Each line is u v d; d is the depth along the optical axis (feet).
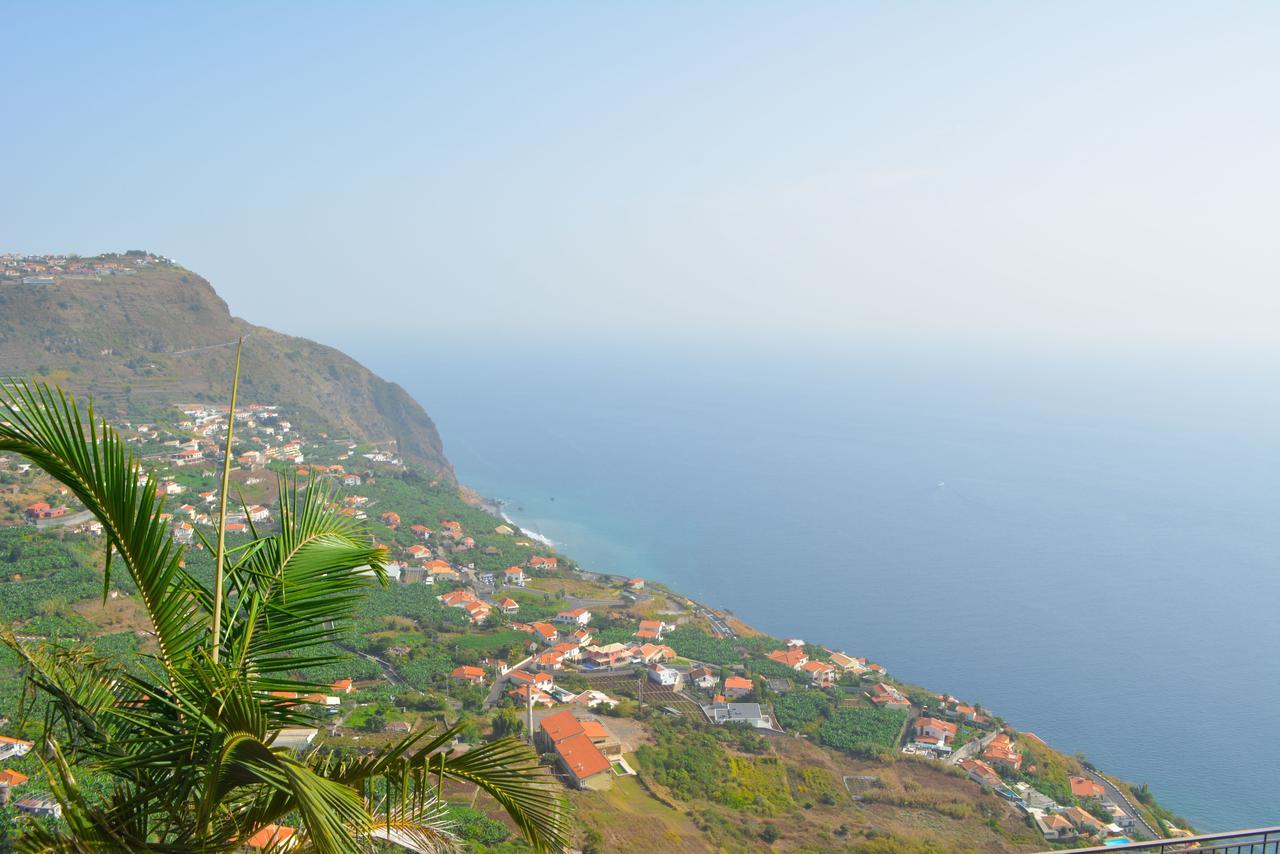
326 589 16.71
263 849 15.49
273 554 17.28
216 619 14.99
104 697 16.16
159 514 14.53
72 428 13.96
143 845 13.55
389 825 15.28
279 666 15.72
